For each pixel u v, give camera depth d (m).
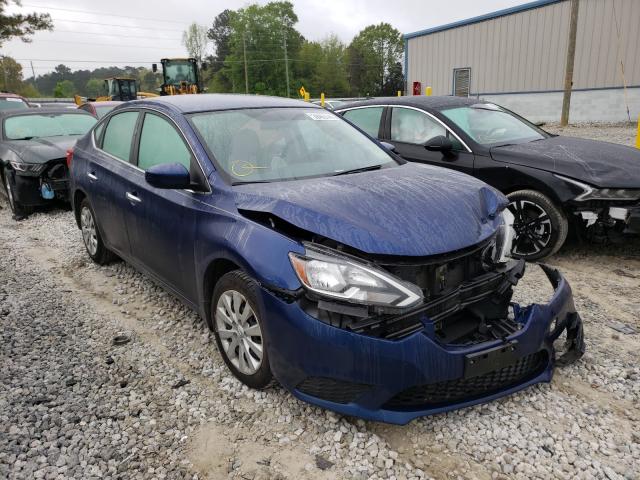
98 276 5.05
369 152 3.89
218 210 3.10
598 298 4.30
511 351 2.64
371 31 104.94
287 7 92.75
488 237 2.86
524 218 5.11
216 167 3.30
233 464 2.52
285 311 2.59
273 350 2.69
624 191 4.59
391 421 2.49
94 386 3.15
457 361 2.50
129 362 3.44
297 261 2.58
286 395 3.02
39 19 37.72
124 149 4.43
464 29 24.88
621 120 21.06
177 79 30.00
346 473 2.44
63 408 2.93
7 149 7.84
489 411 2.86
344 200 2.84
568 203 4.78
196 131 3.53
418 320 2.58
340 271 2.48
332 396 2.57
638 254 5.32
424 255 2.55
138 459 2.55
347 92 97.19
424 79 27.08
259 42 92.06
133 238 4.21
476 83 25.02
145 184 3.90
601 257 5.27
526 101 23.41
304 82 93.38
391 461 2.50
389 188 3.05
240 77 93.69
